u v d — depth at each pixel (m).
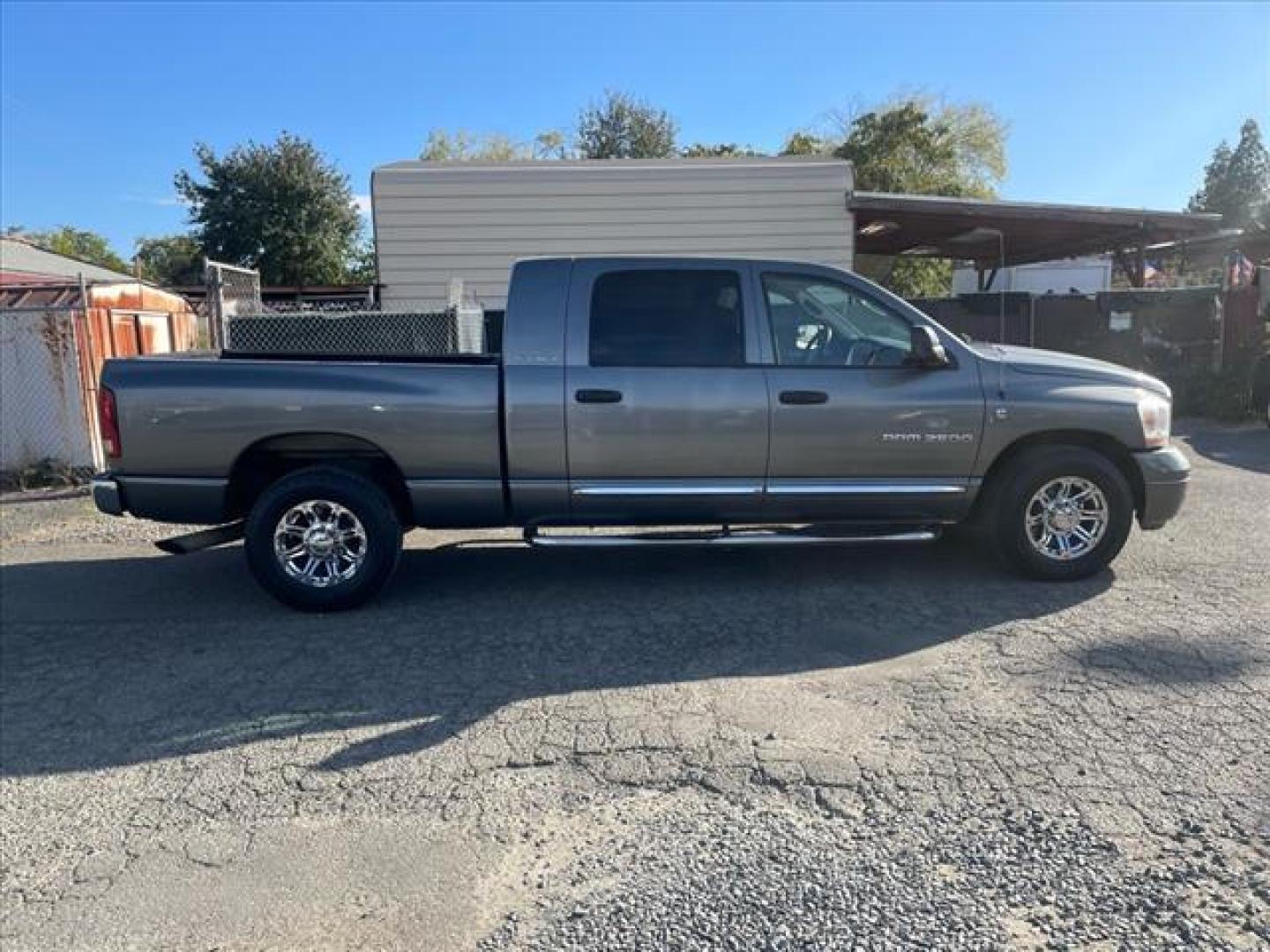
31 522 8.59
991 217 13.27
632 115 38.44
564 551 6.98
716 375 5.55
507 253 13.30
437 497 5.60
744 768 3.61
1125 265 16.72
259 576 5.52
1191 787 3.39
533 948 2.65
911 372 5.66
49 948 2.70
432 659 4.82
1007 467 5.82
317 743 3.92
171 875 3.04
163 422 5.43
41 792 3.58
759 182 13.16
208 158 34.00
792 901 2.82
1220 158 73.88
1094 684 4.31
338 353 5.98
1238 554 6.48
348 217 35.91
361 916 2.81
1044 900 2.79
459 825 3.29
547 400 5.48
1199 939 2.61
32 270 31.28
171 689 4.52
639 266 5.62
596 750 3.79
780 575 6.21
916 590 5.81
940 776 3.51
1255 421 13.93
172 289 21.84
